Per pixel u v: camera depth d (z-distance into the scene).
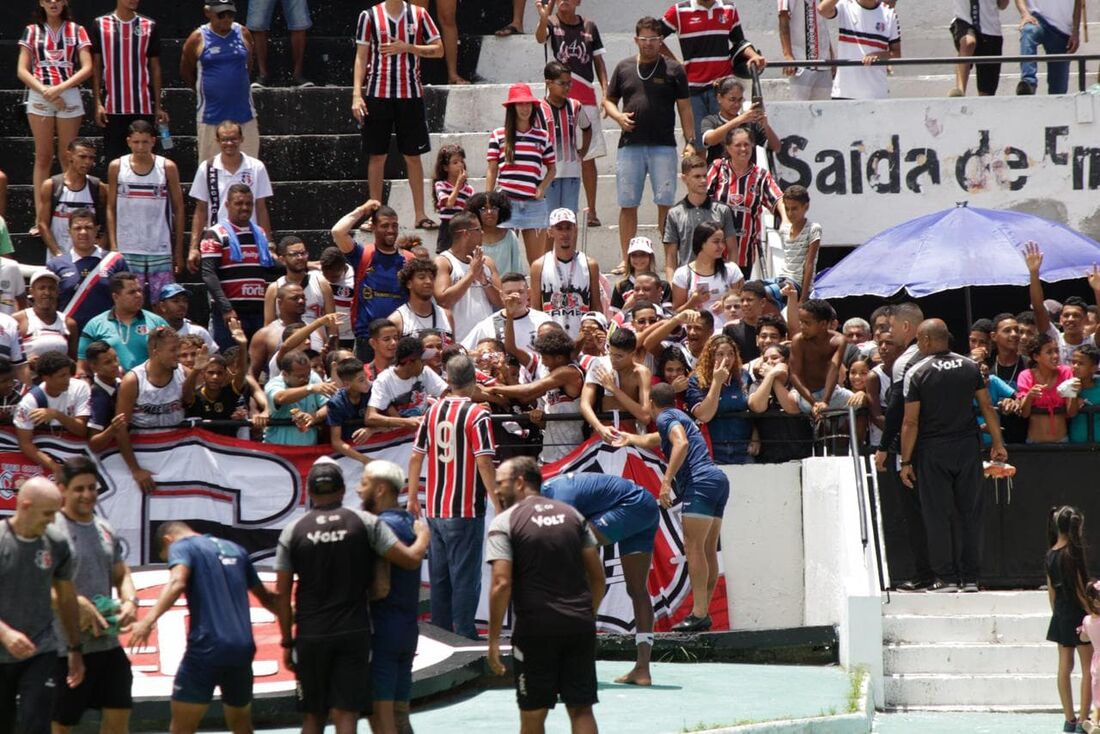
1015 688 43.09
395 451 44.66
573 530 32.09
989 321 51.69
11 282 51.06
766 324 47.91
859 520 44.34
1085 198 62.12
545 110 56.50
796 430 48.12
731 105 58.78
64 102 58.41
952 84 68.88
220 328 50.41
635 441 44.06
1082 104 61.91
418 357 43.84
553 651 31.59
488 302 50.69
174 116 64.88
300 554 31.03
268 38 69.38
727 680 41.62
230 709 31.44
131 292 46.50
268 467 44.66
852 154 62.16
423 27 59.56
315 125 65.19
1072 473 47.31
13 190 60.94
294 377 44.72
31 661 29.53
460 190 56.28
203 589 30.88
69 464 30.80
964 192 62.19
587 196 61.41
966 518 45.31
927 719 41.19
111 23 59.50
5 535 29.22
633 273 56.62
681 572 46.03
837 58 64.94
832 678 42.12
